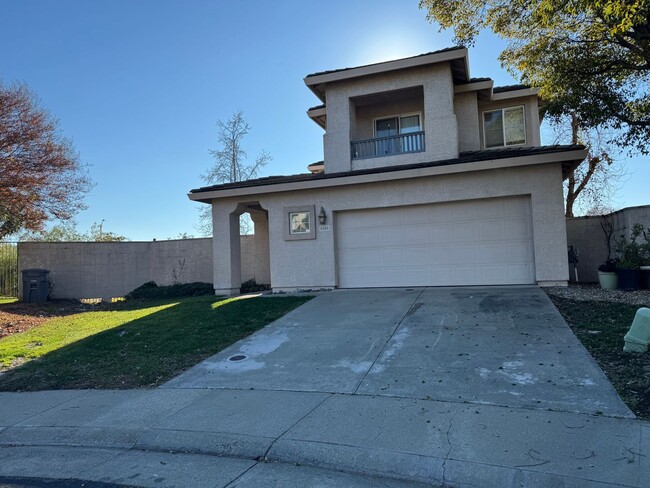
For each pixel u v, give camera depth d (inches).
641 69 417.7
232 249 613.0
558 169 475.5
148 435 215.6
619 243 495.5
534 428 188.7
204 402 250.1
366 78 608.7
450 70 578.9
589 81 446.3
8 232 669.9
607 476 150.9
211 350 350.0
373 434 194.5
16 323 513.0
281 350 335.6
